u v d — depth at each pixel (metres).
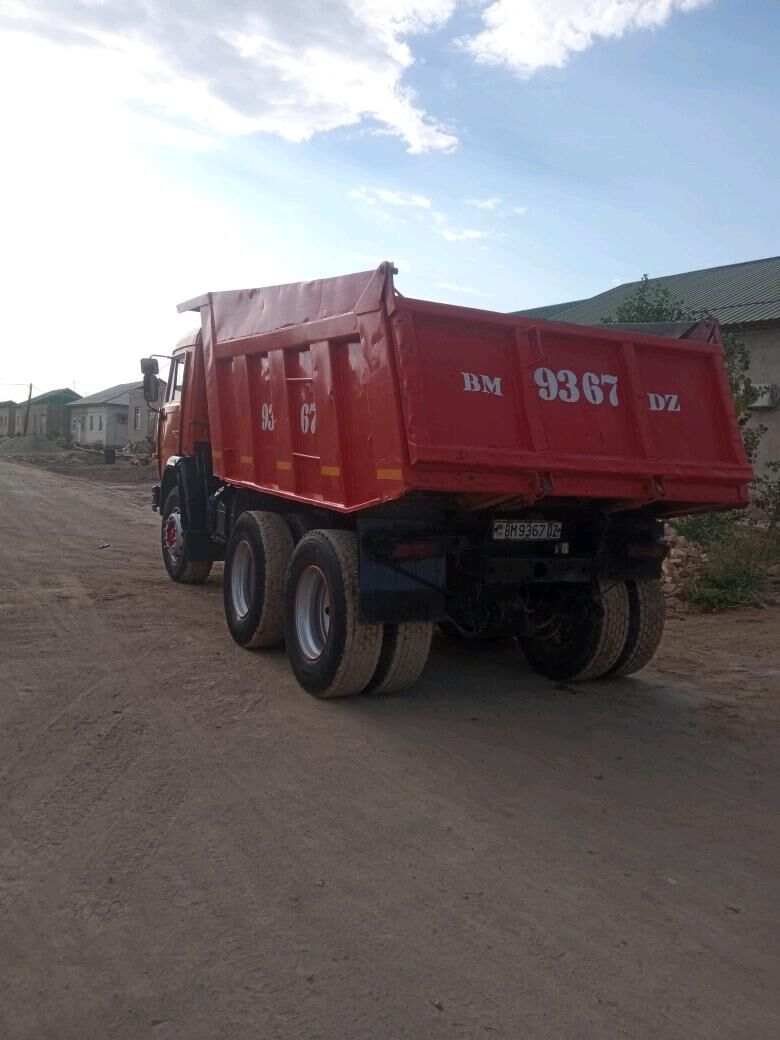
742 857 4.75
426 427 5.98
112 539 16.80
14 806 4.98
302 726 6.45
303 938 3.81
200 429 11.31
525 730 6.61
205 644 8.67
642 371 7.00
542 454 6.35
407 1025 3.28
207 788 5.31
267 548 8.15
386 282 6.14
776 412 19.67
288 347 7.75
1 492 27.14
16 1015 3.28
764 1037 3.31
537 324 6.46
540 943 3.85
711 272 25.25
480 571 7.00
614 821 5.12
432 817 5.05
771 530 14.34
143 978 3.51
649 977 3.65
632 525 7.52
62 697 6.86
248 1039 3.18
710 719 7.04
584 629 7.71
